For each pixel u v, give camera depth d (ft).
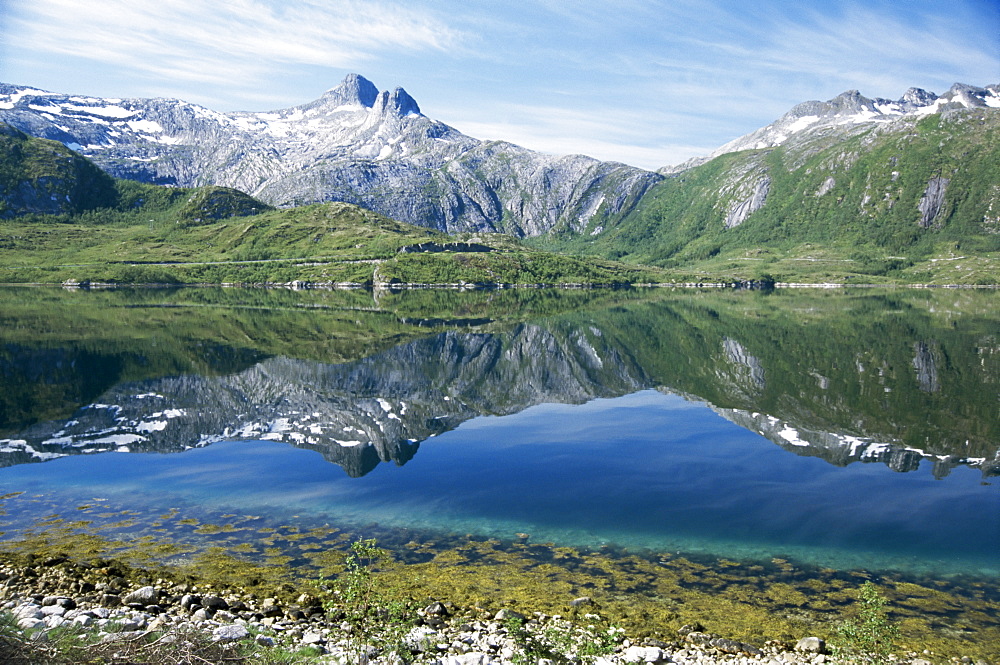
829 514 126.62
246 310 647.97
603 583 97.19
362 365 306.55
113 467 151.84
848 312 629.51
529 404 232.32
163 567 97.76
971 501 133.49
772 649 78.74
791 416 210.79
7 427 187.32
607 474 150.71
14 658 53.42
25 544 105.91
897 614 89.04
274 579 94.12
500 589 94.27
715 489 140.46
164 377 267.59
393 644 69.92
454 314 623.36
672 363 318.45
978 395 238.07
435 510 126.82
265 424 195.83
